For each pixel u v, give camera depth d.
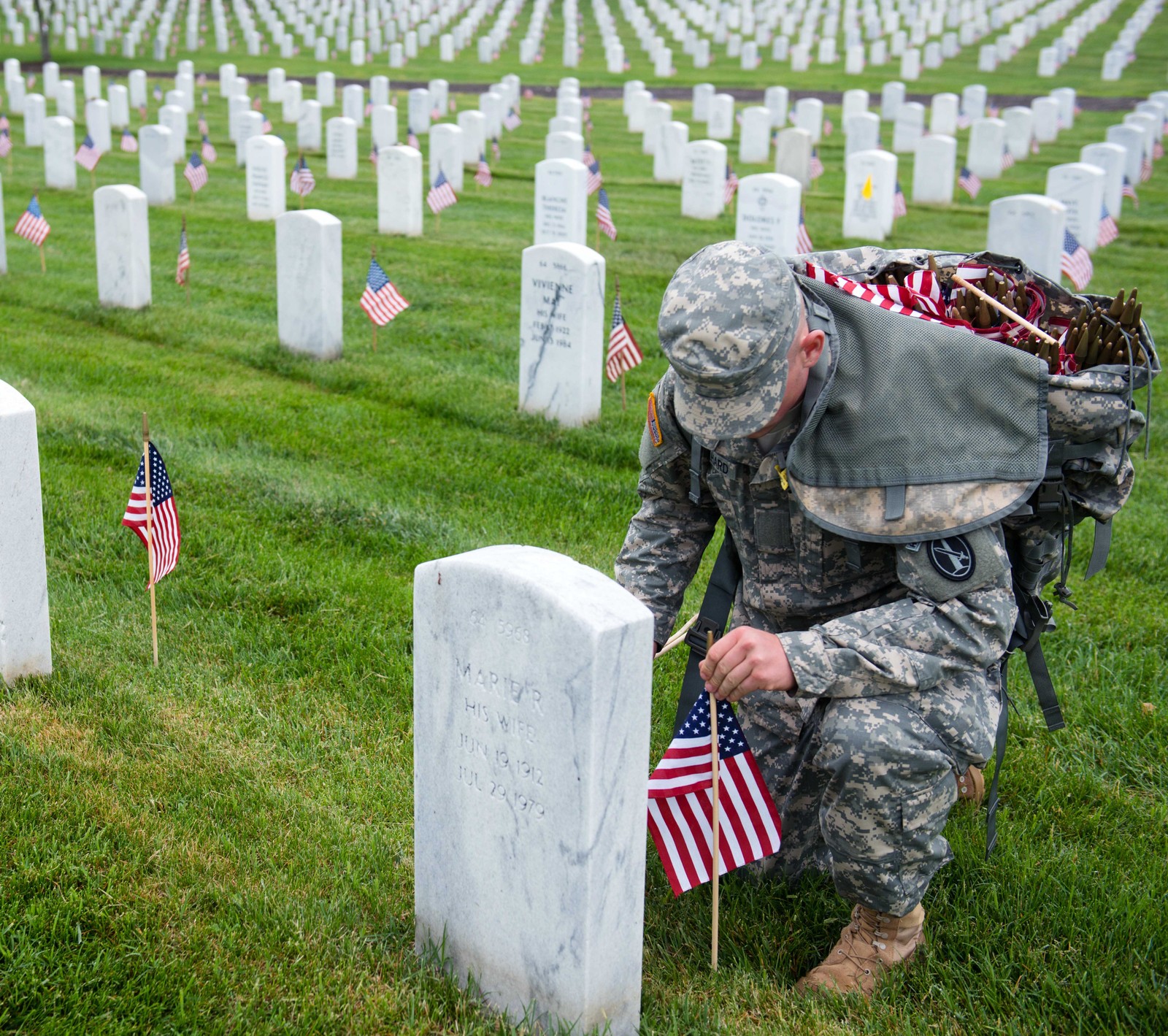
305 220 9.59
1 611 4.27
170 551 4.62
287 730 4.19
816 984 3.04
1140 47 46.38
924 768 2.77
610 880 2.62
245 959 3.04
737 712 3.56
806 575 3.05
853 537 2.76
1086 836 3.75
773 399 2.61
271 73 33.41
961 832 3.63
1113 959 3.08
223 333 10.70
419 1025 2.82
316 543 6.01
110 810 3.62
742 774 3.02
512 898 2.76
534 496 6.84
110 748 4.01
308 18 50.25
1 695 4.29
